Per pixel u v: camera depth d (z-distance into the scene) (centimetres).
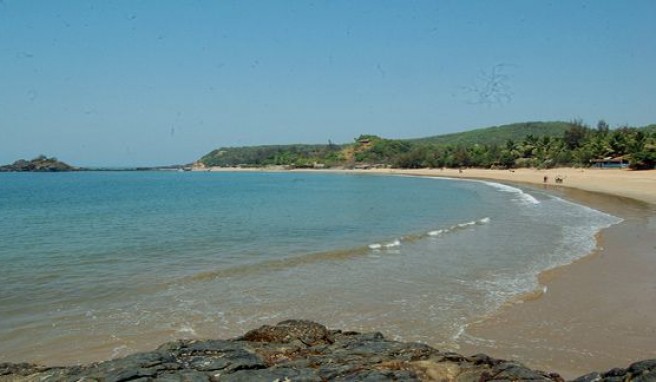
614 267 1814
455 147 18275
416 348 809
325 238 2625
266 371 706
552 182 8206
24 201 5644
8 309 1349
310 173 19975
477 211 3969
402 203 4881
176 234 2798
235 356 764
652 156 9319
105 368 736
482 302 1405
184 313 1317
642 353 1040
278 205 4812
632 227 2838
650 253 2062
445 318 1270
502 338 1129
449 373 702
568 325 1209
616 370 677
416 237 2559
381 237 2623
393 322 1243
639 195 5194
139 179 14612
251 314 1309
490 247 2264
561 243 2348
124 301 1430
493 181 9588
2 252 2227
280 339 867
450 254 2105
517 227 2931
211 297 1468
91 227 3161
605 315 1278
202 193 7162
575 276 1686
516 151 14575
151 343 1106
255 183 11012
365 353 784
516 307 1352
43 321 1252
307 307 1367
